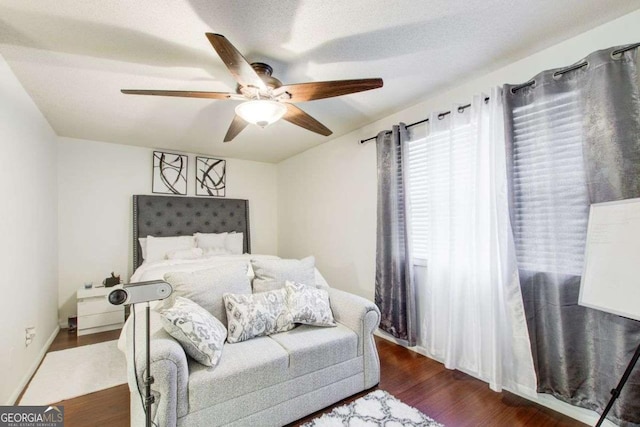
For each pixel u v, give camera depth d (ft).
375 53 5.92
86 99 7.69
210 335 5.05
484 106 6.64
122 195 11.87
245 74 4.96
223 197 14.20
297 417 5.44
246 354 5.33
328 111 8.95
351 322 6.59
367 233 10.08
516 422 5.37
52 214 9.69
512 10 4.81
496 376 6.17
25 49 5.50
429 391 6.38
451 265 7.20
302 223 13.56
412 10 4.74
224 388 4.75
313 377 5.67
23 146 6.96
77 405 6.03
